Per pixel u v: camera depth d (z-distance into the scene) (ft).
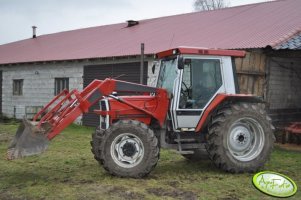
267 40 37.50
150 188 19.88
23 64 64.44
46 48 71.05
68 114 21.65
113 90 22.72
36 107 57.16
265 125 23.40
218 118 22.82
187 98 23.27
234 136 23.17
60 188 19.84
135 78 47.91
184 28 54.34
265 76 37.47
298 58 40.19
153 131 22.70
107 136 21.57
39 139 20.79
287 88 40.16
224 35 44.75
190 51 23.07
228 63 23.99
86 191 19.34
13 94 67.97
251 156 23.26
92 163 25.94
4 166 24.94
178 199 18.20
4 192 19.25
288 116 40.37
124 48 51.65
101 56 50.55
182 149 23.38
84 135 41.50
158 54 24.91
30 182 20.98
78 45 64.23
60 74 58.75
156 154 21.66
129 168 21.57
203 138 23.72
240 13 53.78
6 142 36.01
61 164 25.66
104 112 23.06
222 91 23.73
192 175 22.68
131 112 23.13
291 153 30.53
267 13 49.73
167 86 24.27
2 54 78.13
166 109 23.20
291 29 39.50
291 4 50.42
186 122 23.20
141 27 64.34
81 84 55.26
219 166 22.95
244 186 20.42
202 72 23.59
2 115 68.85
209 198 18.38
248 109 23.13
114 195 18.72
